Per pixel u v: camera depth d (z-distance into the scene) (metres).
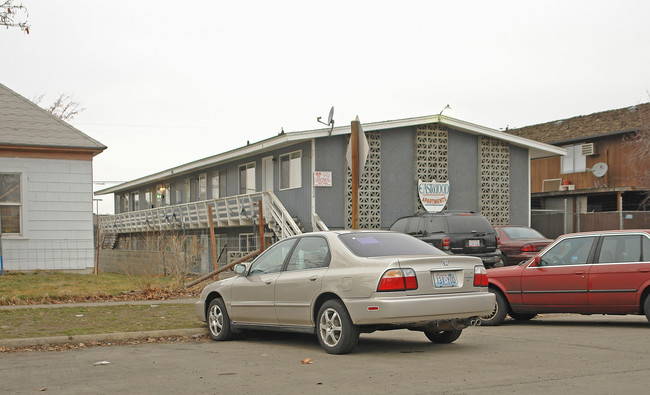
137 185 41.97
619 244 10.65
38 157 19.62
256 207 25.30
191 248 18.91
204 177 34.03
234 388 6.25
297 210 24.89
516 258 18.91
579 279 10.80
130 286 16.64
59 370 7.33
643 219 27.95
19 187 19.45
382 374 6.80
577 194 32.25
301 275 8.66
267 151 27.23
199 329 10.44
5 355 8.50
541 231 30.56
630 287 10.33
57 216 19.83
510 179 27.61
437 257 8.08
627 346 8.51
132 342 9.73
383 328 8.08
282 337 10.20
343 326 7.99
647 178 29.95
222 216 29.52
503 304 11.54
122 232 42.72
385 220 24.92
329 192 24.14
